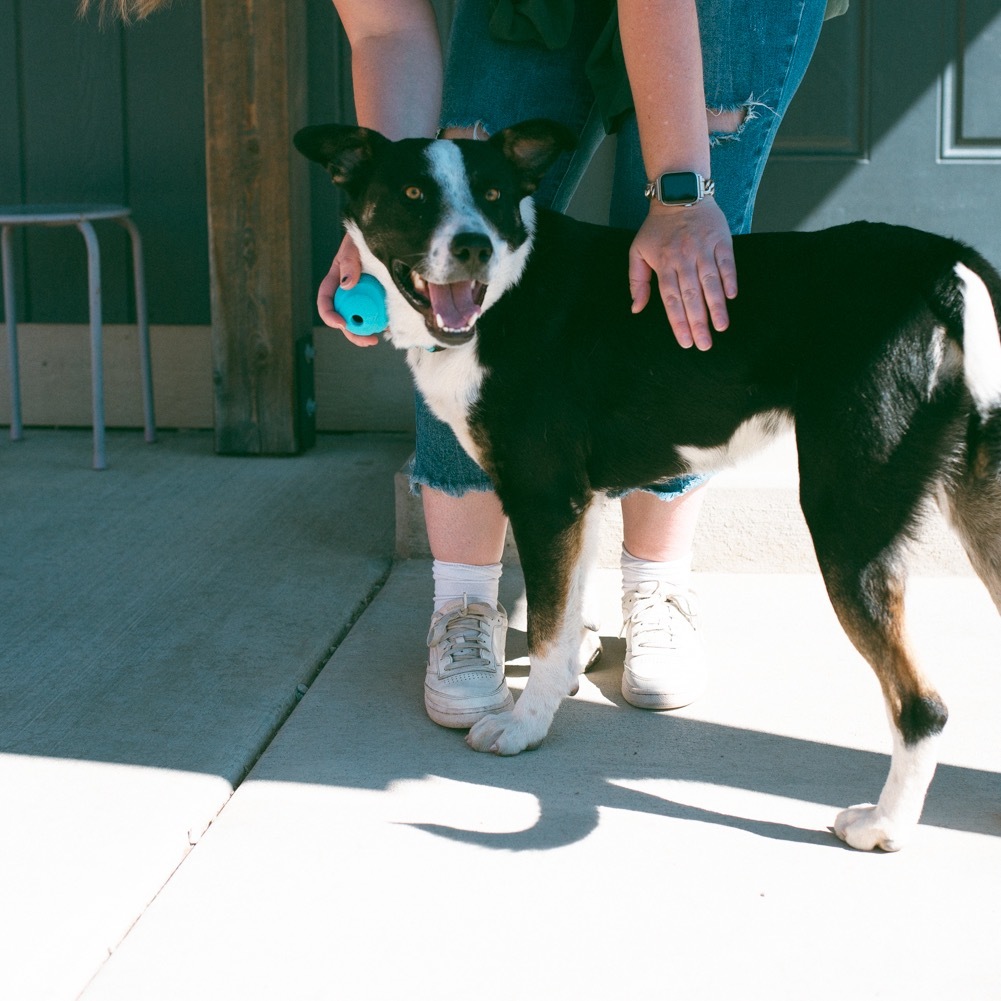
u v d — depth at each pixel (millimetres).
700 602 3090
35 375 4789
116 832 2020
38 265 4730
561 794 2176
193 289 4707
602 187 4086
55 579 3227
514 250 2256
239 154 4254
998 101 4078
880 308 1996
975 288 1949
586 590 2713
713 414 2215
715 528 3297
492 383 2262
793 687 2605
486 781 2225
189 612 3020
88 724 2424
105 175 4660
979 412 1921
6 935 1745
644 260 2209
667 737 2400
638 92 2203
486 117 2564
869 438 1963
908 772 1931
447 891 1863
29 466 4297
